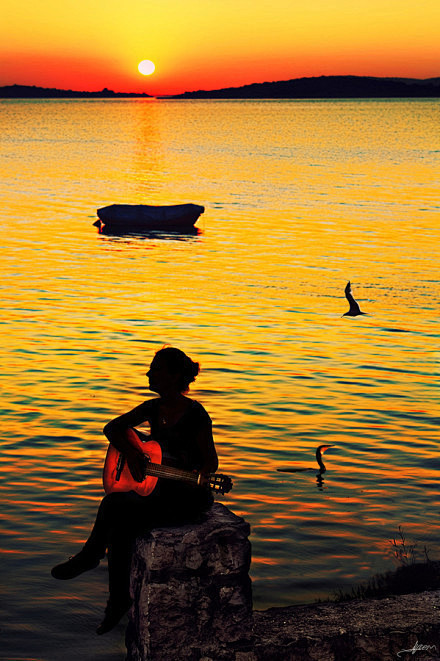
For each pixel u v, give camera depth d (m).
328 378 16.36
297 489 10.40
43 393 14.81
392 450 11.99
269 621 5.45
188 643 4.90
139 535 4.97
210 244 40.22
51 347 18.81
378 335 21.22
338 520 9.44
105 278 30.36
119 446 4.80
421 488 10.48
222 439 12.38
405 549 8.66
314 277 31.05
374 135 167.88
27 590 7.67
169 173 83.75
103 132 189.12
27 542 8.73
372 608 5.69
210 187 70.06
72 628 7.02
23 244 38.62
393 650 5.27
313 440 12.41
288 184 71.88
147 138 160.38
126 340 19.80
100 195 63.72
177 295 27.12
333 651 5.20
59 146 131.75
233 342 19.86
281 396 14.90
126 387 15.32
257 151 119.38
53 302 25.08
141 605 4.89
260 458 11.58
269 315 23.88
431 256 36.03
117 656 6.57
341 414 13.80
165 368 4.85
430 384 16.02
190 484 4.86
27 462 11.17
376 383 16.05
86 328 21.17
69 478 10.61
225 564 4.92
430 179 76.19
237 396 14.85
